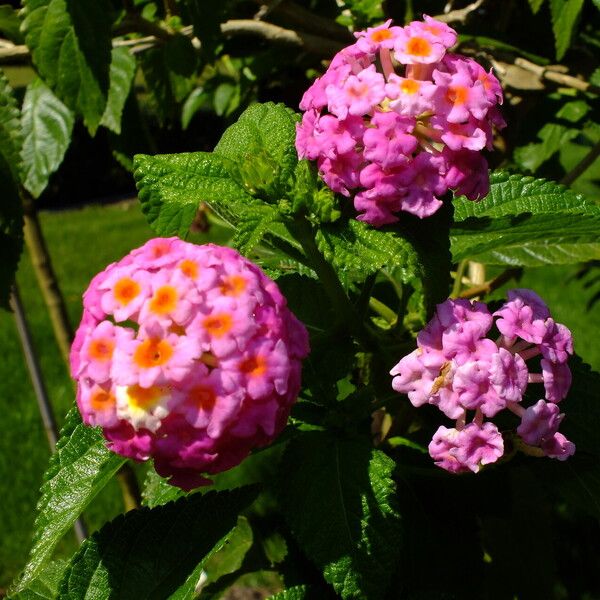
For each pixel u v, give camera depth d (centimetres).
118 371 12
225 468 13
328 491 15
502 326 14
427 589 18
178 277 12
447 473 17
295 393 13
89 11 19
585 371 16
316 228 15
